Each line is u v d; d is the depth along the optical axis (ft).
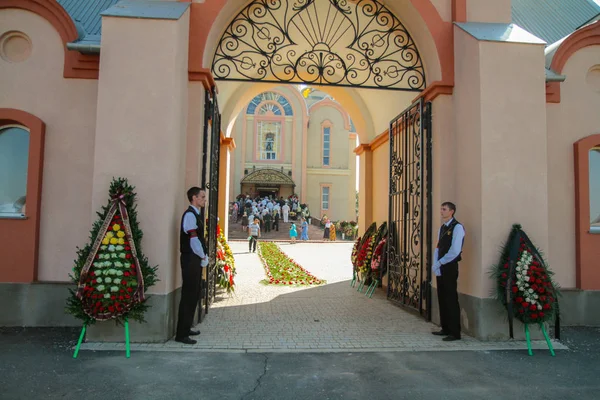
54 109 19.51
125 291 14.98
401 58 23.80
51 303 19.07
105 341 16.38
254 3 21.62
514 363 15.11
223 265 26.11
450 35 20.54
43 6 19.34
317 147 120.06
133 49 16.93
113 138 16.63
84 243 19.27
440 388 12.71
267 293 28.86
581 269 21.34
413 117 23.52
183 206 18.61
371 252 29.55
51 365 13.87
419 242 22.94
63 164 19.42
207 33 19.21
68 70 19.47
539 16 27.37
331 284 33.71
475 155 18.35
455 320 17.70
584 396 12.31
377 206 33.37
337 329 19.30
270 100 119.14
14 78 19.48
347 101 36.04
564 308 21.25
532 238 17.92
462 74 19.60
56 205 19.31
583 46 22.07
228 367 14.06
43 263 19.24
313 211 118.32
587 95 22.13
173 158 16.79
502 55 18.30
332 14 26.22
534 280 16.57
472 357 15.67
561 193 21.70
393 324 20.42
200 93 19.08
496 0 20.74
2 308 18.93
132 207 16.21
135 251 15.46
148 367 13.84
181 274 17.70
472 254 18.40
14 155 20.17
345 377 13.43
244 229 92.79
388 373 13.85
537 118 18.29
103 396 11.59
